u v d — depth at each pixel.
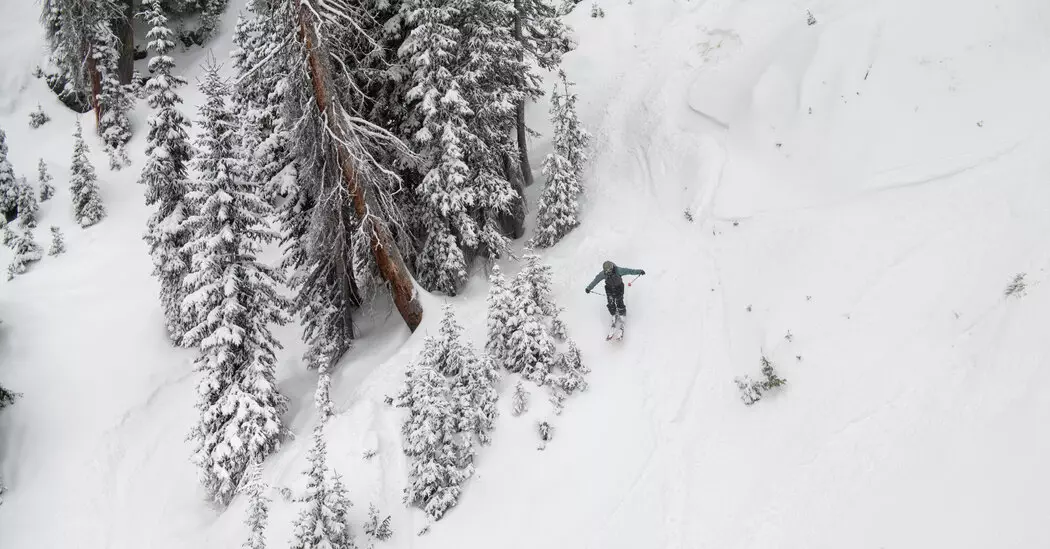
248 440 11.41
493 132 14.75
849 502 7.18
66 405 14.73
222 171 11.71
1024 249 8.23
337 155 12.52
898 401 7.81
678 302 11.65
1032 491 6.01
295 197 14.84
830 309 9.54
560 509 9.01
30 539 12.08
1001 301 7.84
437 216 14.37
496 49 14.32
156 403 15.27
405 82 14.66
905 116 11.42
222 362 11.63
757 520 7.64
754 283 10.99
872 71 12.38
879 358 8.41
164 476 13.42
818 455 7.89
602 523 8.59
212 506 12.09
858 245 10.09
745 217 12.37
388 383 11.86
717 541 7.68
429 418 9.51
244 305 12.37
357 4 14.02
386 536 9.12
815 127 12.61
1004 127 10.18
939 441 7.10
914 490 6.86
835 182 11.59
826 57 13.23
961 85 11.16
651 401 10.08
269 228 12.56
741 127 14.22
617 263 13.30
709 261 12.12
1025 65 10.73
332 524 8.56
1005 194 9.21
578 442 9.89
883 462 7.32
